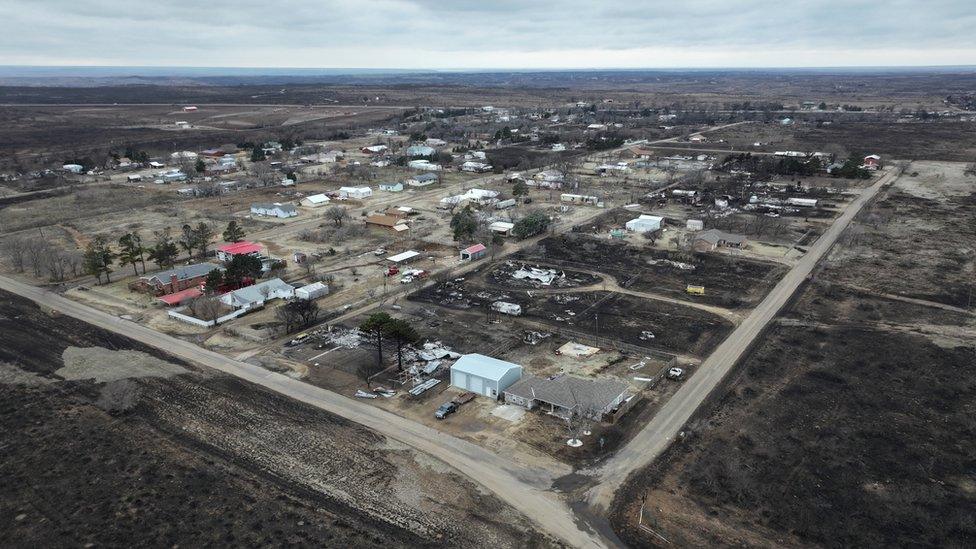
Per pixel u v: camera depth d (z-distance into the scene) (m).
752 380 62.88
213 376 64.94
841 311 80.50
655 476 47.94
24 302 87.44
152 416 57.00
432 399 60.25
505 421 56.31
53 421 55.91
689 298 86.56
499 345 72.25
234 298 84.25
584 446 52.22
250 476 48.19
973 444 51.25
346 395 60.94
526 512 44.16
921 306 81.69
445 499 45.59
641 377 64.06
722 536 41.38
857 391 60.12
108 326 78.62
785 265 99.88
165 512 43.84
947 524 42.03
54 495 45.69
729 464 49.06
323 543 40.91
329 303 86.38
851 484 46.47
